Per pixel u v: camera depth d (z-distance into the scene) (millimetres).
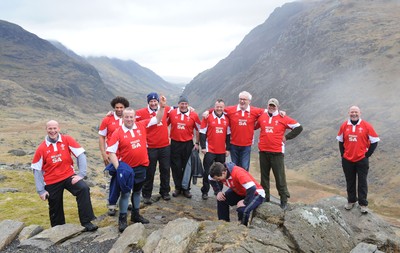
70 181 9172
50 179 9141
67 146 9297
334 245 7453
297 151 115875
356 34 177250
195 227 7465
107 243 8000
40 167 9008
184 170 12227
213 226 7699
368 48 158500
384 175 80688
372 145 10242
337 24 199250
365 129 10242
